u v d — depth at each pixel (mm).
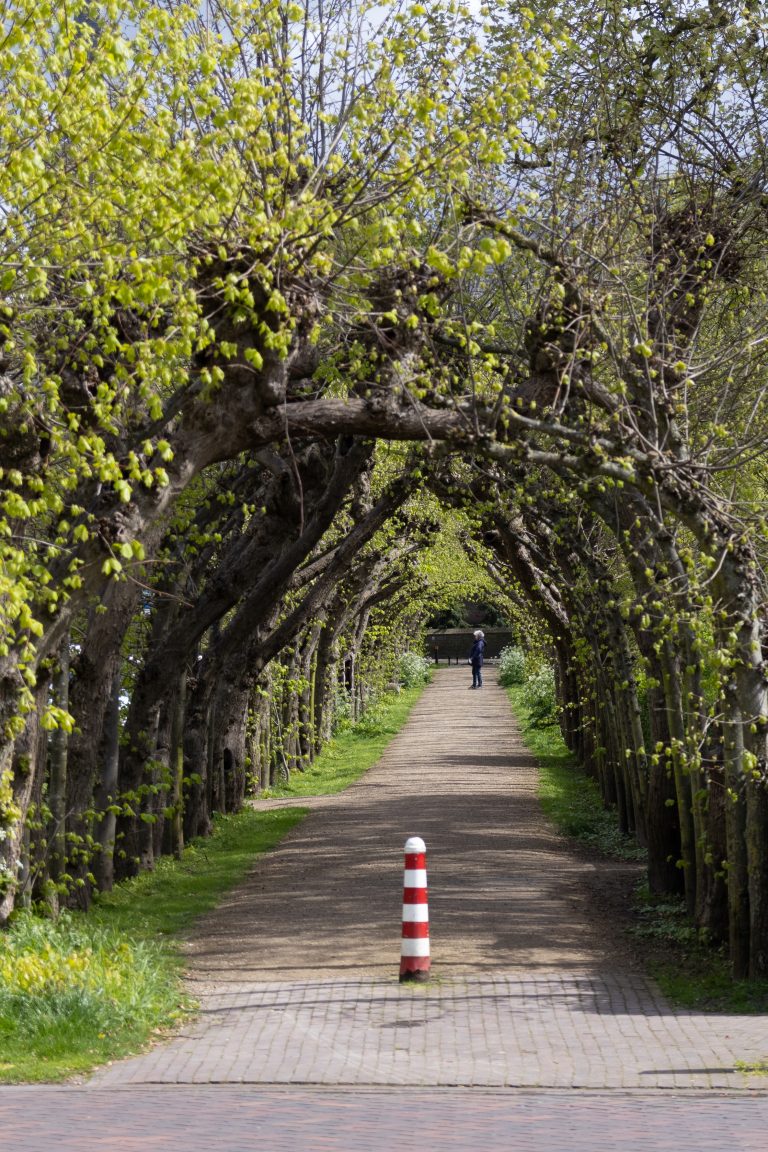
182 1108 9953
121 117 13664
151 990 14203
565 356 16203
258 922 19797
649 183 18422
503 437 15742
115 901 22078
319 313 15391
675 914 19531
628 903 20875
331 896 21812
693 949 17094
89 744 21781
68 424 13539
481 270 14102
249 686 35688
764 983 14711
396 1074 11273
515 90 15859
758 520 15312
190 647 25266
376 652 74812
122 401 15109
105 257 13078
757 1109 9797
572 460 14961
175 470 15133
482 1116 9562
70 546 15312
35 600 13969
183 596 26594
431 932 18219
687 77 20234
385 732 60688
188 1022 13586
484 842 27797
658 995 14508
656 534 16672
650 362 16250
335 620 50906
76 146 13180
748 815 15094
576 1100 10211
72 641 24375
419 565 57469
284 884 23422
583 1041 12336
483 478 25969
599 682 33625
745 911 15219
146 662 25359
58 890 19031
